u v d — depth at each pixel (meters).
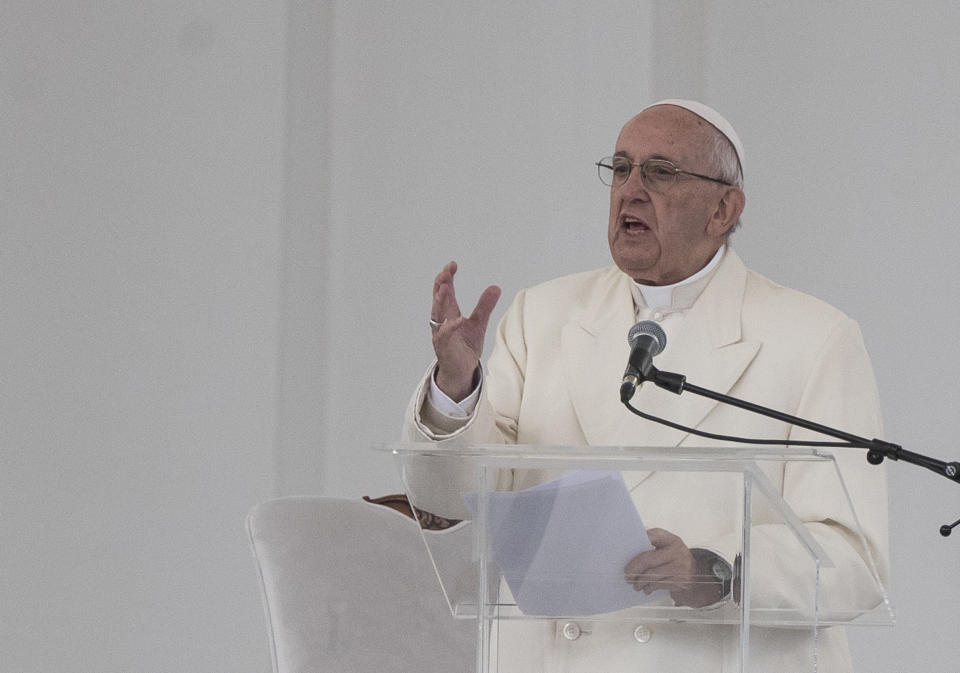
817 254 19.48
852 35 19.44
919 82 18.84
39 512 20.25
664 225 10.74
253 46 21.39
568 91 20.88
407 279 21.64
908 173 18.83
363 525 11.21
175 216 21.02
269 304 21.09
